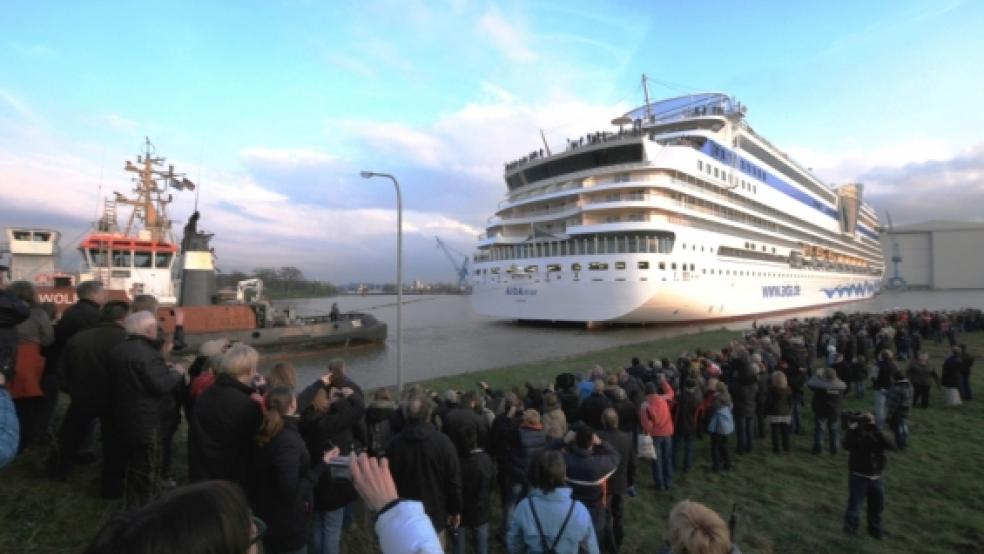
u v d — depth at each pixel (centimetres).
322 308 11038
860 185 8688
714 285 4378
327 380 514
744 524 682
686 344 2619
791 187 6181
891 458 930
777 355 1382
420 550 182
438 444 459
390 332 4634
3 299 452
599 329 4422
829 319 2750
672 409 880
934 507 728
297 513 371
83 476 582
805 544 630
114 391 478
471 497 534
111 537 124
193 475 379
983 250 19862
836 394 958
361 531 597
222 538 130
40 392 591
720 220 4506
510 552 401
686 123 4862
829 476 857
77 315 597
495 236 4809
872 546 622
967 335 2781
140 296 547
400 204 1579
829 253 7631
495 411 825
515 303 4512
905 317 2598
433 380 1691
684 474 873
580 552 383
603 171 4088
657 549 620
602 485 507
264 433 363
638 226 3784
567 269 4106
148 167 2766
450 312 9819
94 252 2591
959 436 1055
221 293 3269
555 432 625
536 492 398
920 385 1292
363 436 585
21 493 531
